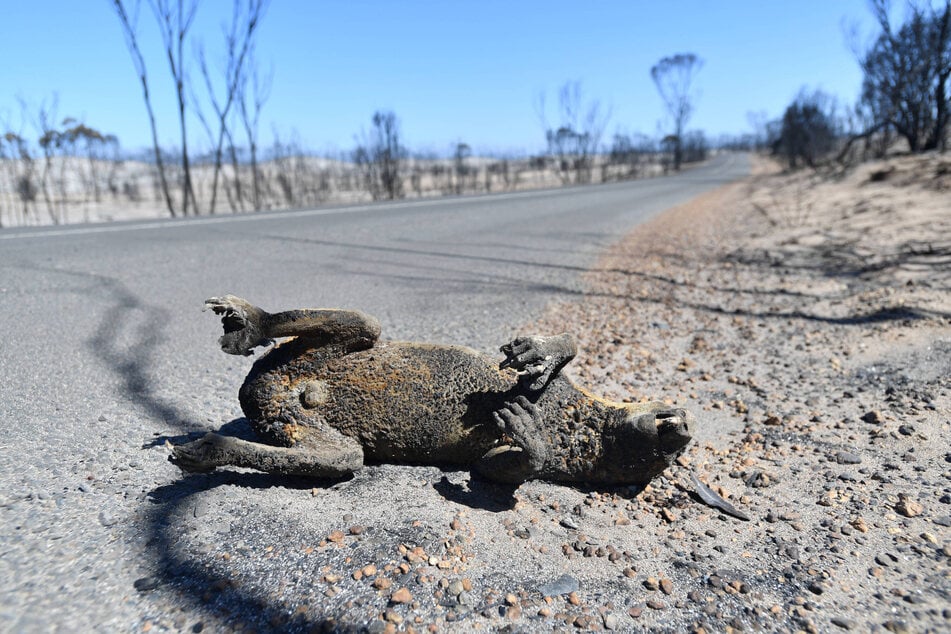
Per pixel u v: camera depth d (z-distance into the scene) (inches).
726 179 531.2
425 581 27.1
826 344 67.0
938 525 33.7
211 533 29.8
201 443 31.2
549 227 176.2
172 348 60.1
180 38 247.6
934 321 68.4
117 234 131.6
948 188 167.0
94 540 28.8
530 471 32.9
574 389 35.4
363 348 35.3
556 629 25.2
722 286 101.9
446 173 794.2
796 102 450.3
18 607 24.2
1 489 33.0
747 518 34.5
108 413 44.4
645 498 36.0
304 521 31.2
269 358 35.4
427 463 37.1
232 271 97.9
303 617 24.5
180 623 23.9
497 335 69.2
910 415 47.6
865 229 140.2
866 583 29.0
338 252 120.3
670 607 26.9
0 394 46.8
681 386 56.1
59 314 69.5
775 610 27.0
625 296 93.5
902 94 297.4
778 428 46.8
